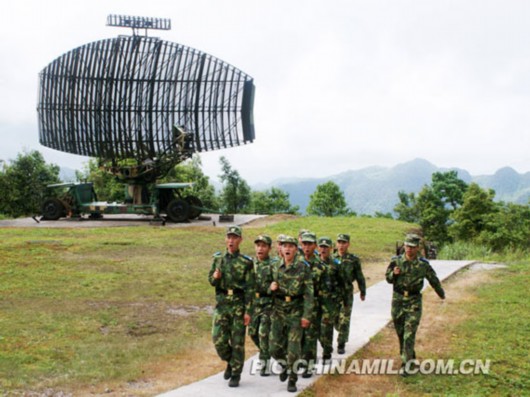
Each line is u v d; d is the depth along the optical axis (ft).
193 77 104.32
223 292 26.30
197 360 31.58
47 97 107.55
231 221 108.99
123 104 104.12
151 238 80.94
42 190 179.42
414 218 241.76
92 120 104.78
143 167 107.24
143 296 47.55
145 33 108.78
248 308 26.00
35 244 72.38
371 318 39.73
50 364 29.94
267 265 27.81
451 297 47.03
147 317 41.09
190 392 25.32
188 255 68.69
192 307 44.55
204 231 90.38
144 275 55.88
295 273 25.79
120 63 103.60
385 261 69.31
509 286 51.70
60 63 105.81
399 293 28.43
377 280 56.44
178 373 29.25
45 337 35.01
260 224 107.55
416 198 242.37
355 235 89.61
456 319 39.01
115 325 38.78
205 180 209.67
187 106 104.58
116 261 63.16
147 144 105.29
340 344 31.50
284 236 25.90
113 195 189.26
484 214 182.80
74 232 87.40
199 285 52.16
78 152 107.14
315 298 28.04
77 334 36.09
